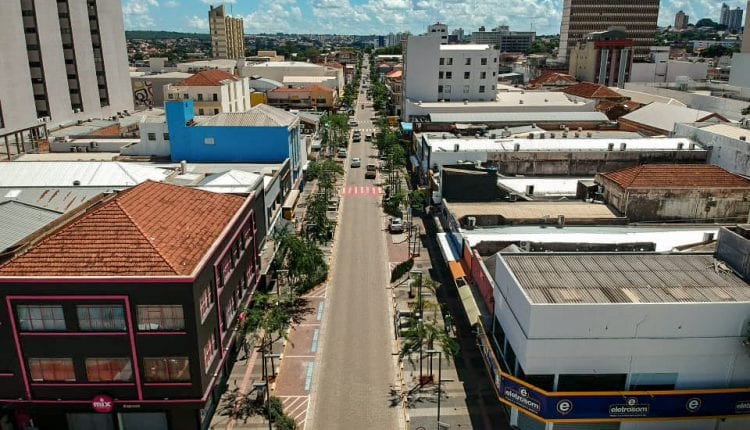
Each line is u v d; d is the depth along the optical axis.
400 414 47.34
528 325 38.81
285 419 45.94
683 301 39.81
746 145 77.50
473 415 47.00
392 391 50.41
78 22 139.12
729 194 66.31
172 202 50.88
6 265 40.97
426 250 81.88
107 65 152.62
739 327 38.91
